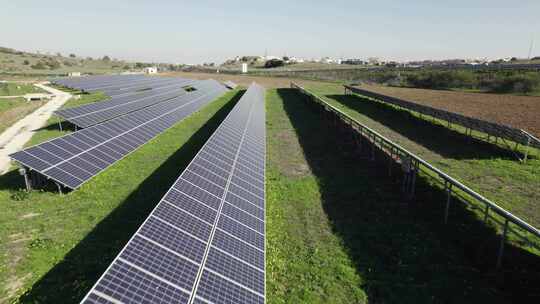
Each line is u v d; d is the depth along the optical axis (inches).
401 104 1867.6
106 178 872.3
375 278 510.0
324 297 470.3
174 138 1311.5
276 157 1100.5
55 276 506.0
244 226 532.1
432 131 1429.6
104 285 317.4
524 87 2778.1
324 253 570.9
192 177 598.9
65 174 778.2
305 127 1537.9
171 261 382.6
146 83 3380.9
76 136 965.8
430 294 475.8
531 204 732.7
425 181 842.2
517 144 1081.4
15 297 464.1
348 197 788.0
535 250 563.8
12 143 1228.5
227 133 983.6
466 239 600.4
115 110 1628.9
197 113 1876.2
